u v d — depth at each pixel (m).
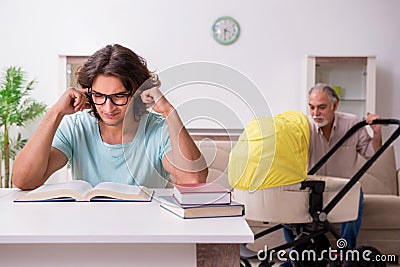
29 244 1.24
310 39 5.41
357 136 3.96
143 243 1.25
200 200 1.43
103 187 1.68
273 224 3.93
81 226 1.27
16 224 1.29
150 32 5.38
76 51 5.36
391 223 3.96
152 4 5.36
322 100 3.84
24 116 4.89
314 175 3.55
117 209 1.51
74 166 1.91
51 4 5.35
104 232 1.21
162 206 1.53
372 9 5.43
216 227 1.29
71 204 1.59
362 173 3.09
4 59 5.36
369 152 3.98
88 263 1.24
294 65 5.40
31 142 1.83
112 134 1.85
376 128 3.95
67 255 1.24
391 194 4.62
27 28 5.34
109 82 1.64
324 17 5.41
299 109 5.41
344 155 3.93
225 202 1.44
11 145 5.26
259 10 5.38
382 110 5.48
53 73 5.37
